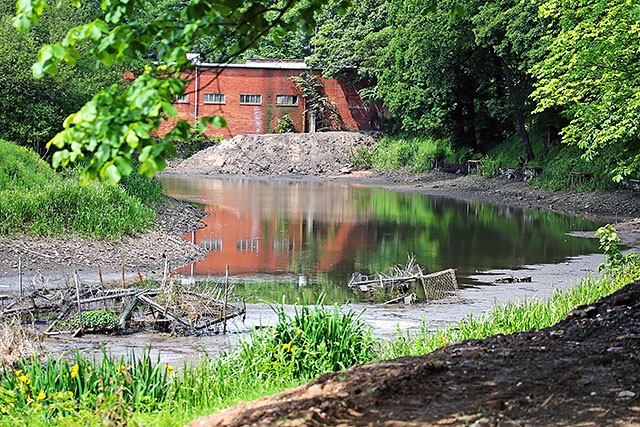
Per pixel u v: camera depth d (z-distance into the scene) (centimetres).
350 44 8131
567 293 1548
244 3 664
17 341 1173
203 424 644
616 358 747
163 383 877
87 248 2456
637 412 593
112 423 675
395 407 621
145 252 2523
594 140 2384
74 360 1132
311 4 732
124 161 532
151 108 531
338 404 621
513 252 2686
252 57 9612
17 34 3866
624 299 1033
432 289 2019
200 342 1461
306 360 998
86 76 4069
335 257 2588
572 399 628
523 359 759
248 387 921
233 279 2188
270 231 3238
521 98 5791
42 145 3891
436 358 775
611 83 2292
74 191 2681
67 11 4178
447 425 577
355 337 1063
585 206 4050
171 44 592
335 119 8494
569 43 2323
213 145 8150
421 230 3297
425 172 6594
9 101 3772
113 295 1620
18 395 840
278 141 7819
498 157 5784
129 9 616
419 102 6375
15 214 2477
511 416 591
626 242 2795
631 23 2164
